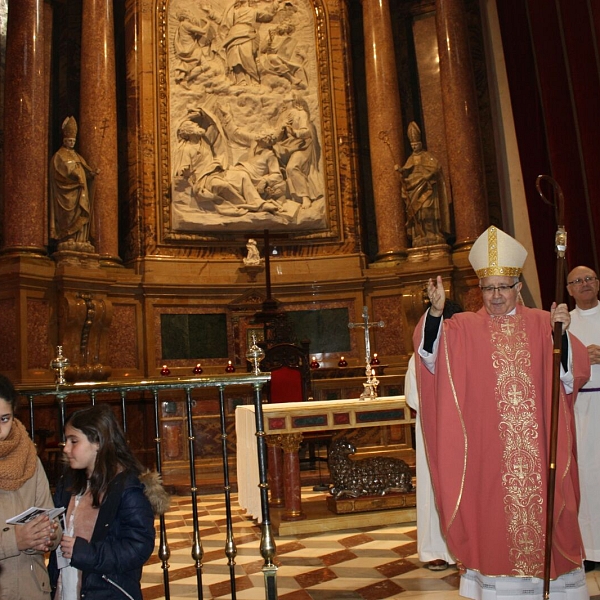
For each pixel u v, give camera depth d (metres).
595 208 7.14
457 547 3.07
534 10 8.13
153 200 9.52
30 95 8.30
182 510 6.91
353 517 5.60
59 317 8.24
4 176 8.29
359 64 10.70
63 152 8.59
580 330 4.60
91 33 9.12
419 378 3.33
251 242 9.53
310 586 4.14
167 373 8.74
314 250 9.95
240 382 3.46
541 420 3.10
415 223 9.65
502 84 9.91
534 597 3.02
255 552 5.02
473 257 3.35
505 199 9.80
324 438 7.12
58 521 2.57
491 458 3.08
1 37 9.09
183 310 9.36
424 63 10.55
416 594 3.88
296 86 10.18
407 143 10.43
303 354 7.57
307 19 10.38
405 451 8.66
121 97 9.88
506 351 3.16
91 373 8.20
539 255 8.71
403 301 9.35
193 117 9.77
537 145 8.83
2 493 2.62
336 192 10.09
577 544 3.02
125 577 2.58
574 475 3.11
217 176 9.67
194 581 4.38
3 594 2.58
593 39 7.11
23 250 8.12
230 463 8.89
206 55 9.98
